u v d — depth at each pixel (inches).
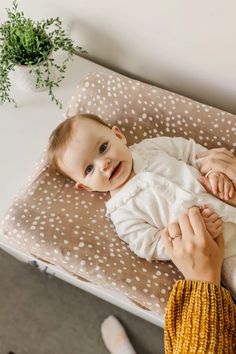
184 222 31.8
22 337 53.7
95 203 37.3
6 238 35.7
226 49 38.0
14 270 57.4
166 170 36.9
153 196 35.5
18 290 56.4
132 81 40.4
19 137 42.1
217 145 39.2
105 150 36.0
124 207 35.7
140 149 38.6
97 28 42.9
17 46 40.0
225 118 38.4
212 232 31.9
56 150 36.5
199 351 26.9
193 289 29.4
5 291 56.4
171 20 38.0
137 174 36.6
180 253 30.5
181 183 36.1
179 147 38.6
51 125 42.8
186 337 27.7
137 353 52.1
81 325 54.1
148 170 37.2
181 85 44.4
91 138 35.8
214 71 40.8
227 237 33.3
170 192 35.3
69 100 44.1
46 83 42.1
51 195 36.8
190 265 30.1
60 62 46.0
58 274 50.4
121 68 46.6
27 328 54.2
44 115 43.4
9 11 44.3
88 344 52.9
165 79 44.8
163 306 31.9
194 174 36.1
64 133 36.3
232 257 32.8
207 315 27.9
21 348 53.1
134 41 42.1
